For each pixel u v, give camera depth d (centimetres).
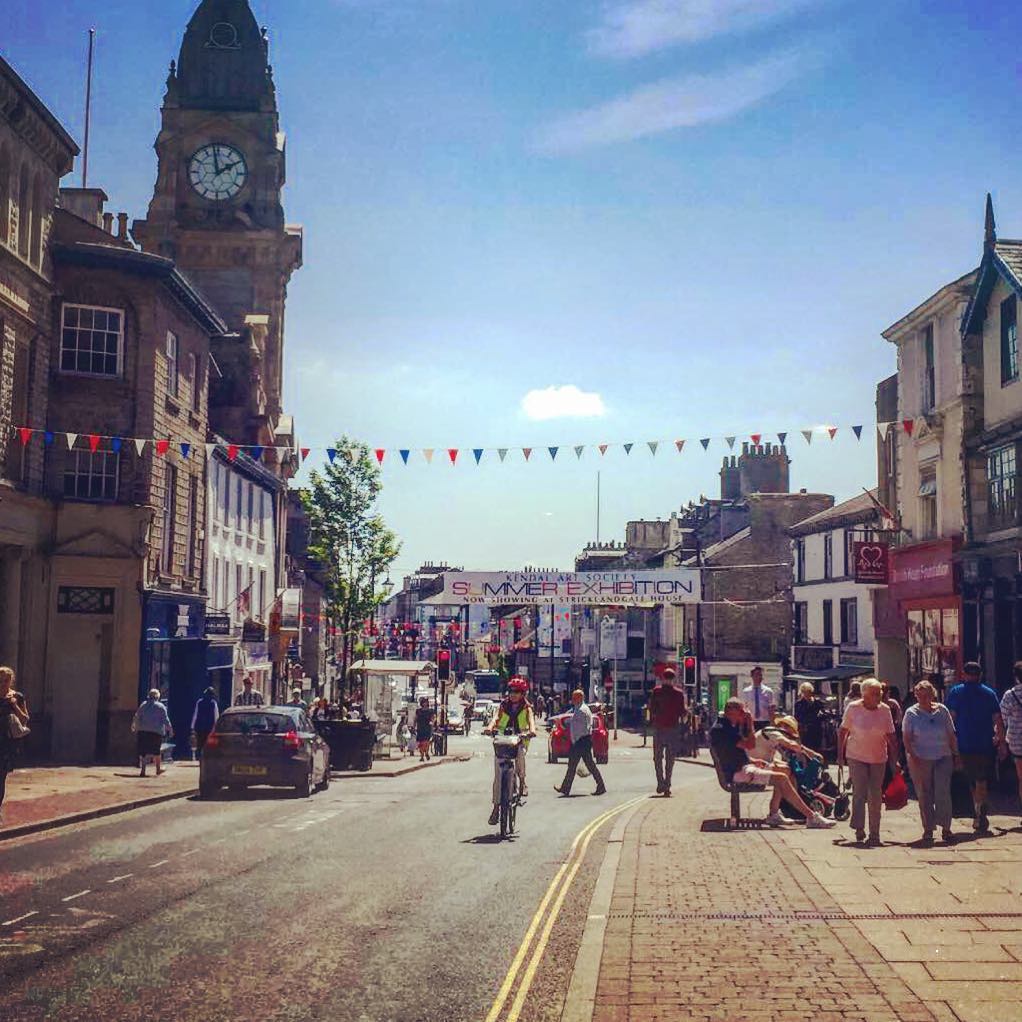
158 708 2678
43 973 834
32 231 2942
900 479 3409
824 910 990
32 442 2967
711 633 6412
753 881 1139
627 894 1084
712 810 1820
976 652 2814
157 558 3325
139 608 3180
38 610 3084
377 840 1570
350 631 5766
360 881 1227
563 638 9838
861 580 3384
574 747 2312
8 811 1809
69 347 3234
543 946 925
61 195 3903
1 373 2753
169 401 3453
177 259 5653
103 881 1220
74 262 3194
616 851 1374
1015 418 2623
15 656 2952
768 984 759
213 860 1377
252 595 4778
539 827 1728
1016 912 966
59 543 3116
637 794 2319
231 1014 739
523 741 1730
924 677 3178
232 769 2259
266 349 5681
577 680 9512
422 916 1041
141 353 3284
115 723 3162
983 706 1490
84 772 2747
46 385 3034
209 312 3709
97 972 838
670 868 1228
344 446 5716
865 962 812
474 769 3491
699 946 869
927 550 3131
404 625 7750
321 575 6531
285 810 2006
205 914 1047
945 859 1245
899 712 2147
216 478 4078
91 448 2911
